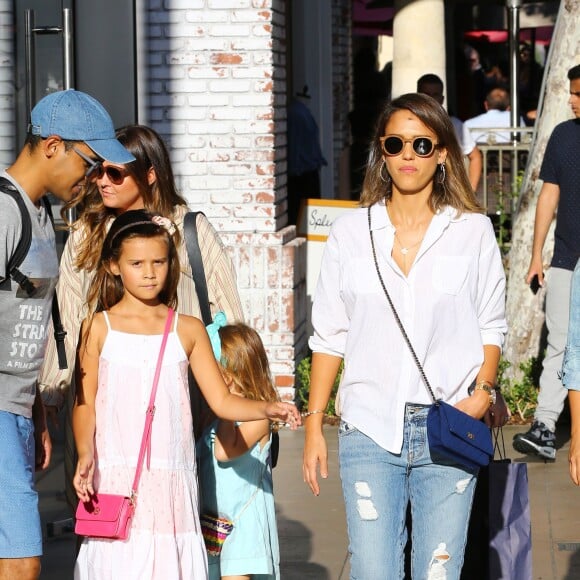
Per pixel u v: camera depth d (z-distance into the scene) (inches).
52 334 244.2
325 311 233.3
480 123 805.9
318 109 791.1
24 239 212.8
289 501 377.4
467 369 224.4
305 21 781.3
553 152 412.2
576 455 227.9
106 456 219.0
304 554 329.7
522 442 415.8
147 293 222.7
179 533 219.3
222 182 474.0
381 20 1069.8
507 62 1045.8
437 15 685.3
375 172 235.1
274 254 474.6
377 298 225.0
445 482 220.7
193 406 247.8
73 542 336.2
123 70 448.8
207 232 253.0
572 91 406.9
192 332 226.5
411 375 222.1
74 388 232.1
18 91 419.5
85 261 247.6
